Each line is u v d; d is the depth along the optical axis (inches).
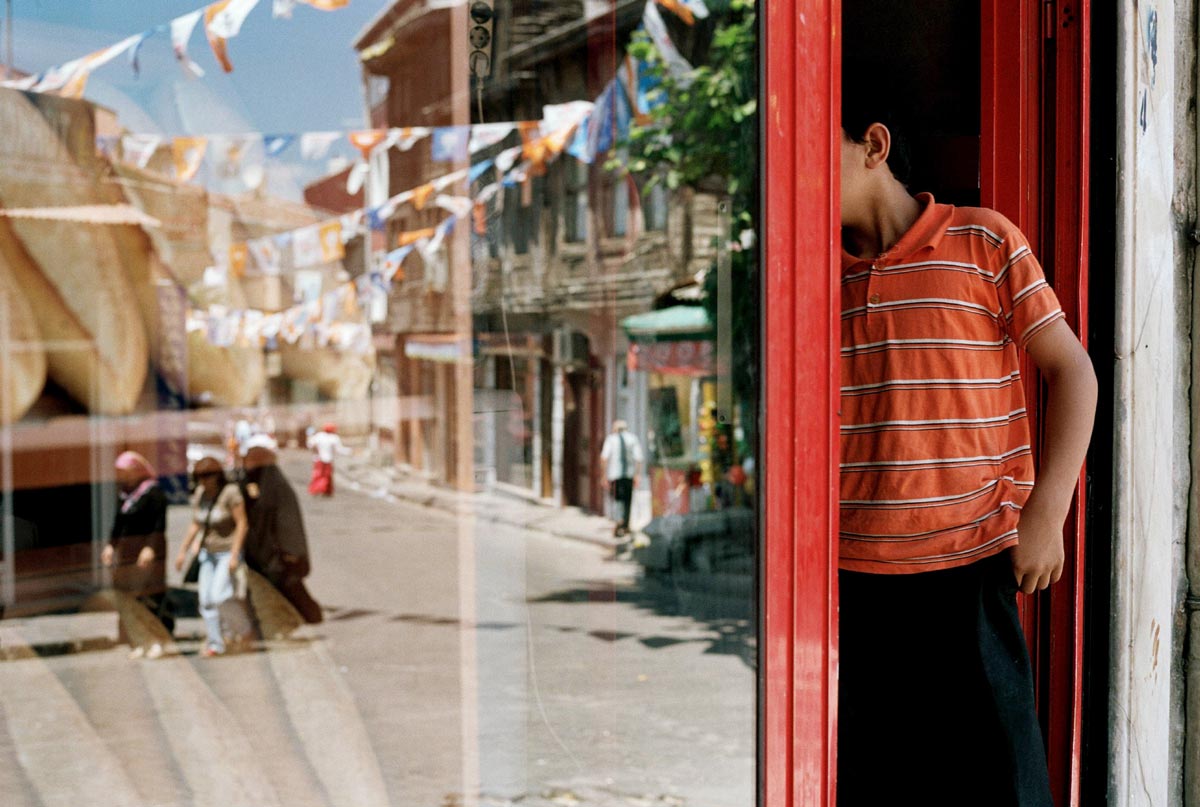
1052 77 101.6
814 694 63.6
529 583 54.2
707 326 58.2
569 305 54.8
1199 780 119.7
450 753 51.6
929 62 108.0
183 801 41.9
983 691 79.7
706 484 58.5
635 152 56.1
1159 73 110.3
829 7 62.9
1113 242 103.1
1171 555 116.2
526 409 53.6
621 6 55.2
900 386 80.1
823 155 62.9
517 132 52.6
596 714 56.5
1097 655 106.0
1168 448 114.7
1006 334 81.5
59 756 38.8
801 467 62.2
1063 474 76.7
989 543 80.6
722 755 59.6
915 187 108.7
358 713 47.8
